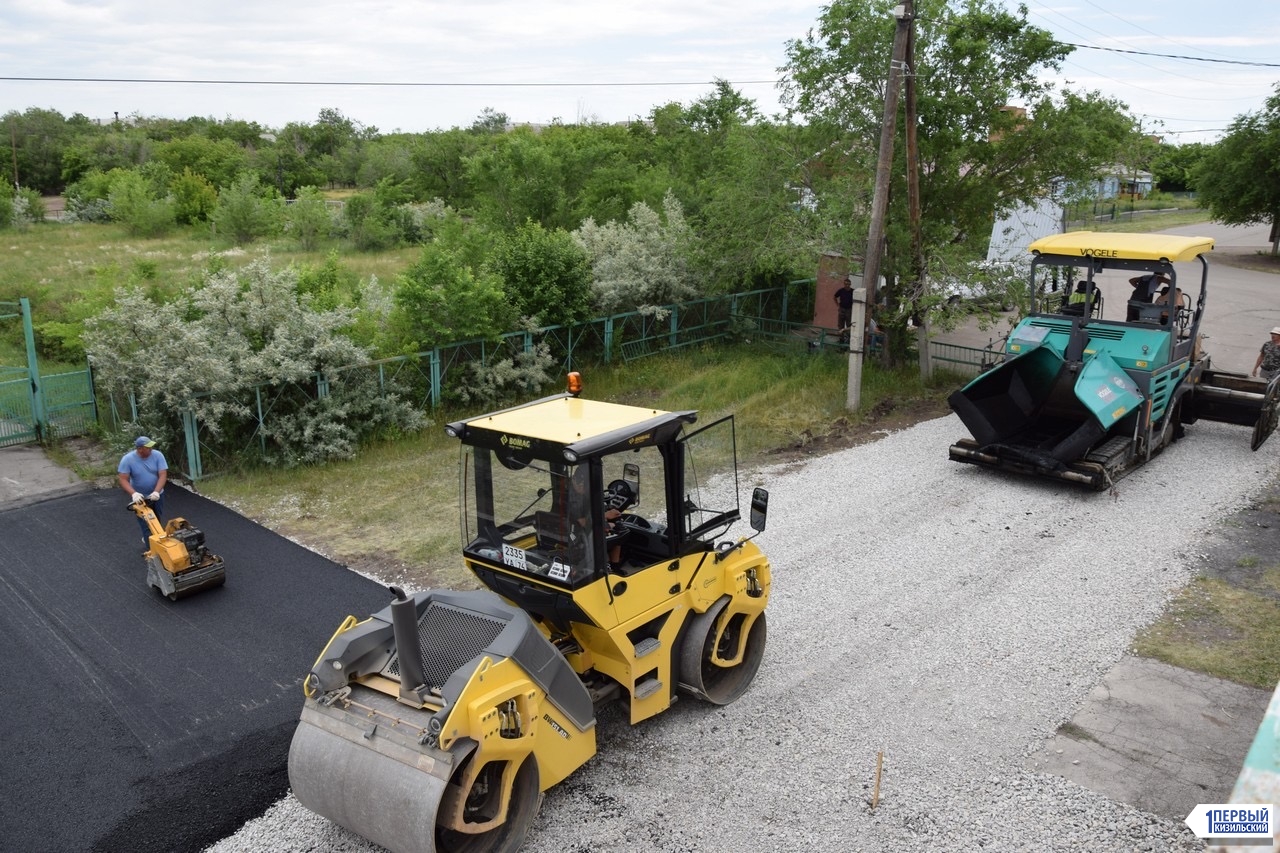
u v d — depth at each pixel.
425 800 4.83
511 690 5.20
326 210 38.56
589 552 5.91
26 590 9.70
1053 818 5.82
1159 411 12.49
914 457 13.51
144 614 9.10
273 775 6.46
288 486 12.89
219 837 5.82
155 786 6.35
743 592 7.16
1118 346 12.23
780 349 20.34
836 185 17.69
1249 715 6.95
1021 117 17.64
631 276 19.31
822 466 13.24
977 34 16.95
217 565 9.51
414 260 32.81
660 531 6.67
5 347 20.09
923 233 17.44
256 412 13.61
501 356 16.89
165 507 11.65
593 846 5.63
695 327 20.81
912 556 10.01
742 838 5.69
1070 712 7.04
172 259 32.28
